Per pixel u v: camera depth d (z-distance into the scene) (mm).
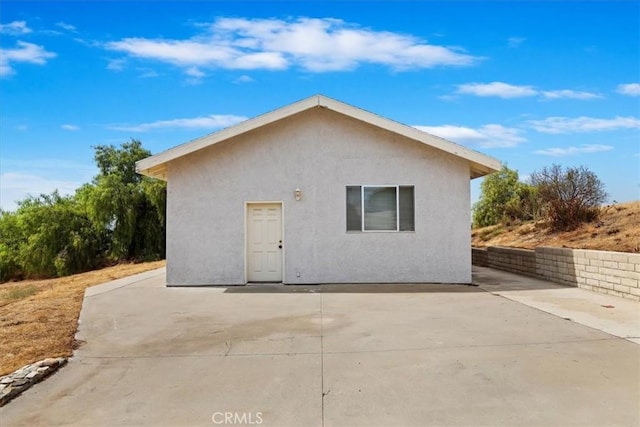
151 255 32812
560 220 18547
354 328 7922
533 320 8281
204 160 12992
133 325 8516
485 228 25969
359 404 4883
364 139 13023
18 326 8562
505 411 4629
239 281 12914
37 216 32469
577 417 4469
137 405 5027
